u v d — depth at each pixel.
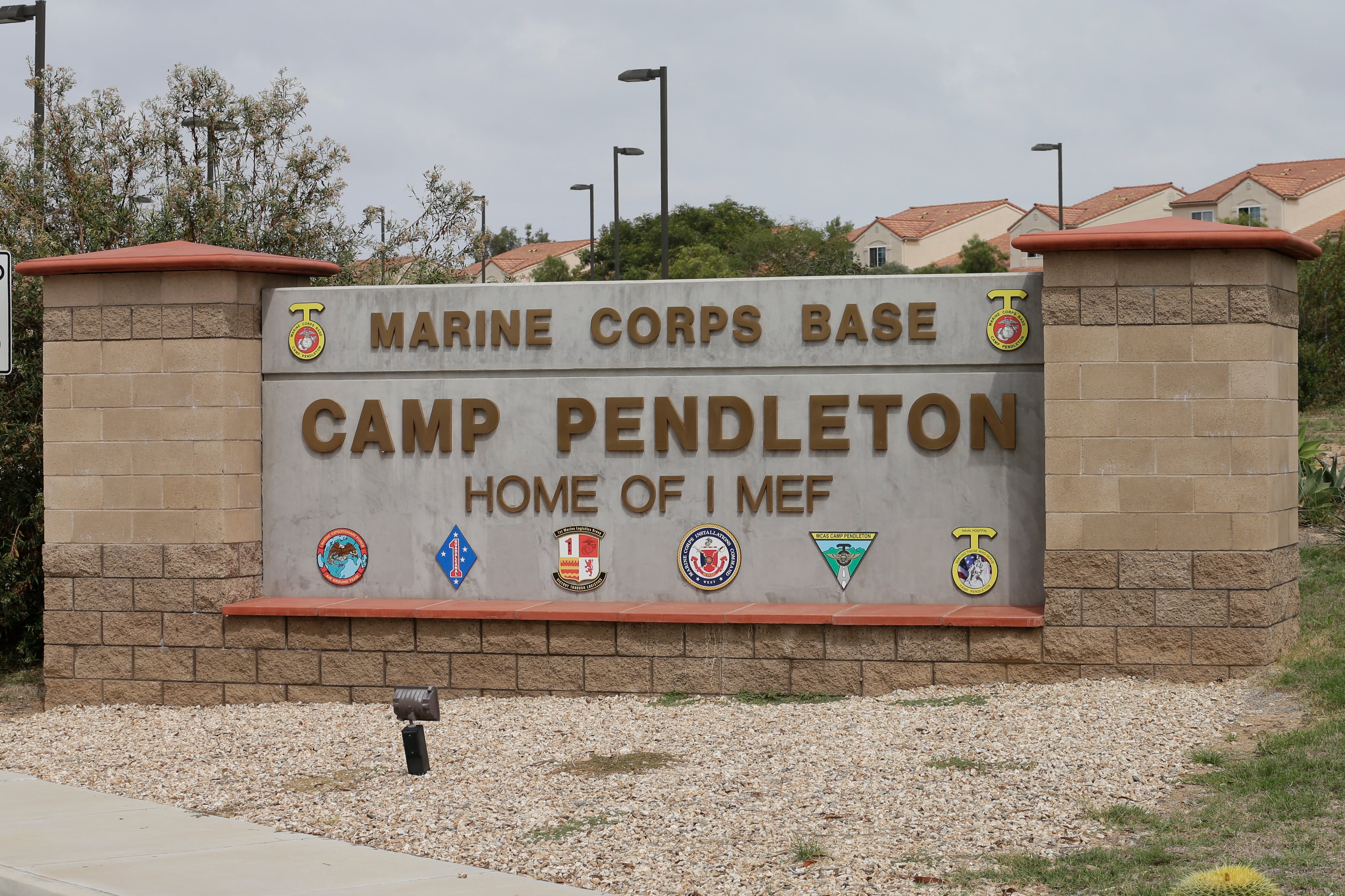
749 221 75.88
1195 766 8.34
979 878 6.62
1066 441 10.88
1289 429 11.45
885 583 11.59
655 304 11.88
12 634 14.98
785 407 11.71
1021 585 11.37
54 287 12.52
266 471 12.59
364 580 12.42
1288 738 8.51
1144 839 7.08
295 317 12.49
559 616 11.65
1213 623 10.66
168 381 12.30
